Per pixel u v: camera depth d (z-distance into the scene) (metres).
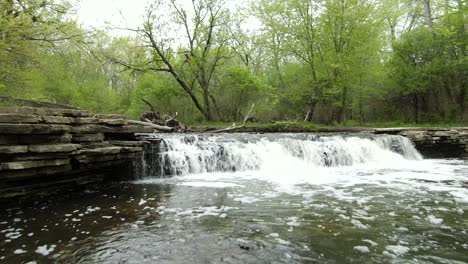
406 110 28.94
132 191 6.93
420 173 9.68
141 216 4.99
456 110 24.67
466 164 12.15
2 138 4.92
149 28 22.69
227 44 26.64
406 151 14.33
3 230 4.34
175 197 6.32
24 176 5.23
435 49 24.41
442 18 26.11
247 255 3.48
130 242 3.89
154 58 23.92
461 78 23.97
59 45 18.09
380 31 24.39
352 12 22.44
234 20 27.14
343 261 3.34
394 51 26.78
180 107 27.61
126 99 34.09
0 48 14.29
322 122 29.16
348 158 12.24
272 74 33.53
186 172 9.44
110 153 6.85
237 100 26.75
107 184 7.80
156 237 4.05
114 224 4.59
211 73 25.67
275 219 4.79
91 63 20.42
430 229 4.30
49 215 5.05
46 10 16.44
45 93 24.94
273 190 7.05
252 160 10.74
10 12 15.16
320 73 25.61
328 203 5.79
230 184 7.82
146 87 26.44
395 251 3.59
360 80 25.25
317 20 24.55
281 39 26.38
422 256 3.46
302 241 3.88
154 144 8.98
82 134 6.54
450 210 5.26
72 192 6.75
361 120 29.89
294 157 11.52
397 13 25.48
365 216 4.93
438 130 15.62
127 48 25.06
